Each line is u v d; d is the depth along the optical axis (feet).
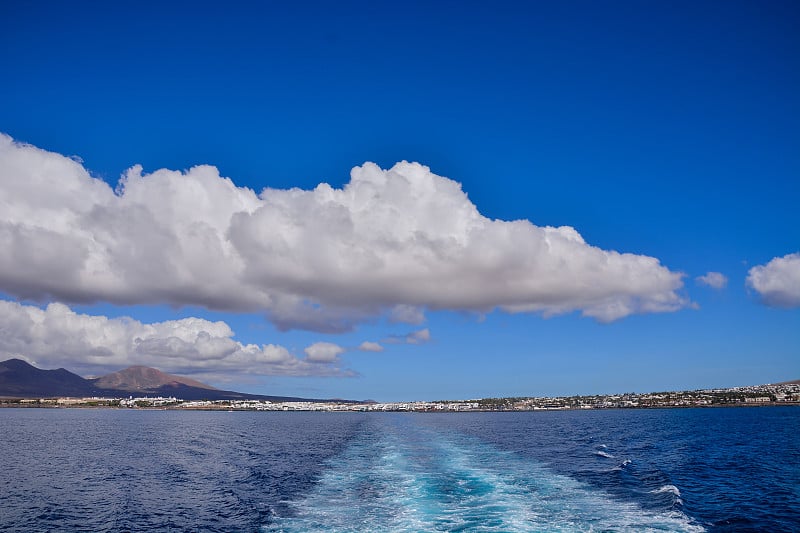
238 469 238.27
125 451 330.75
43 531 132.77
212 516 144.56
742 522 124.47
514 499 147.64
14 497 175.52
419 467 219.61
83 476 222.28
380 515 132.05
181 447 358.64
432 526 119.55
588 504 140.77
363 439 383.04
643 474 196.85
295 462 258.57
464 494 156.15
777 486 171.73
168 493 180.34
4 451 328.70
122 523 139.23
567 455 266.57
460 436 413.18
